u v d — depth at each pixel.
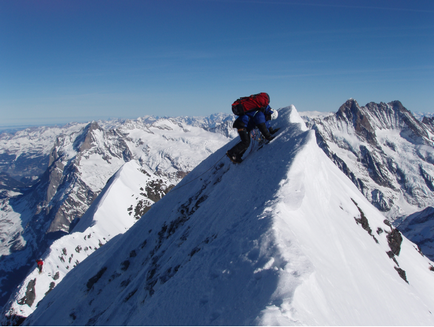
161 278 8.44
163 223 14.99
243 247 5.05
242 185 9.07
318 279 4.30
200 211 10.78
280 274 3.86
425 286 11.93
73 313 13.49
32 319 18.80
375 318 5.40
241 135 10.10
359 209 12.04
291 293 3.47
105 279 14.44
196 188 14.99
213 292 4.58
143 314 6.29
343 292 4.97
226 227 7.30
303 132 9.77
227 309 3.96
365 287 6.49
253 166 9.73
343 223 8.98
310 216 6.77
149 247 14.59
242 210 7.41
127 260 14.70
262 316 3.14
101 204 58.38
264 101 10.20
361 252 8.41
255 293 3.84
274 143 10.30
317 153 9.49
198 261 6.06
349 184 15.70
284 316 3.12
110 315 10.21
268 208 6.04
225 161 14.09
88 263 20.20
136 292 10.33
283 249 4.40
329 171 12.39
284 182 7.14
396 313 6.79
